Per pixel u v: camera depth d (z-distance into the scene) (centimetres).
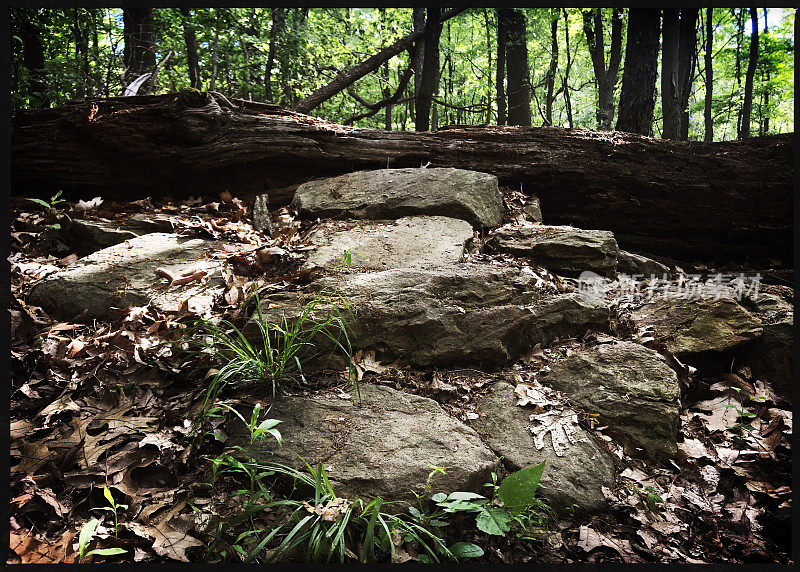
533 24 1246
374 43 1464
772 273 528
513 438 281
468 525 237
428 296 338
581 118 1781
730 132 1964
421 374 317
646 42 756
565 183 568
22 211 490
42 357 303
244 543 216
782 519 255
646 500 266
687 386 343
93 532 213
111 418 271
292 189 552
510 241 452
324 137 555
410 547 219
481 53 1711
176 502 233
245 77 1026
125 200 552
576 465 270
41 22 766
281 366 296
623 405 302
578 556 235
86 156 533
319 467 226
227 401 277
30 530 217
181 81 1108
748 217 560
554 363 335
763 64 1352
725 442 309
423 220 459
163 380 298
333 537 217
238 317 332
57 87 788
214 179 561
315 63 1176
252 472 235
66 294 353
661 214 570
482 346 329
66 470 243
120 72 882
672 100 885
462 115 1720
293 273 376
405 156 566
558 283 402
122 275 370
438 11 890
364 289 342
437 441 261
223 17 915
